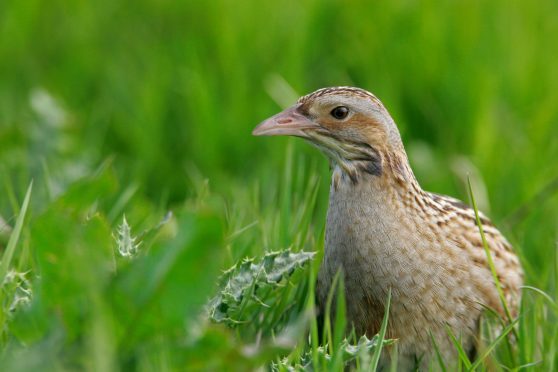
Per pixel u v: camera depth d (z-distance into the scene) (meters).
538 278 10.02
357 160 8.55
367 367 7.05
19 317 6.43
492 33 14.38
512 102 13.82
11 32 15.32
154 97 13.59
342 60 14.23
